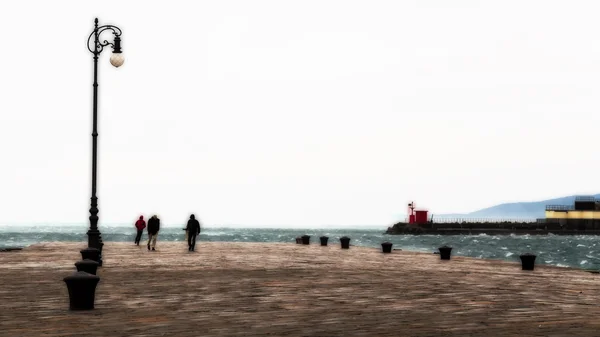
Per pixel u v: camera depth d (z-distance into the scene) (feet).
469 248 357.41
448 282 61.31
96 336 30.76
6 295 48.85
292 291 52.19
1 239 467.11
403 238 621.72
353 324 34.68
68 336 30.76
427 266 86.79
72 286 40.47
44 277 65.00
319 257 108.58
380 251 137.28
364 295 49.34
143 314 38.63
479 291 52.85
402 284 58.70
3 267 79.71
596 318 37.14
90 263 49.85
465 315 38.32
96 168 82.43
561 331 32.14
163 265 84.58
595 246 398.83
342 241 153.07
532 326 33.91
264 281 61.21
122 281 60.95
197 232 131.64
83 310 40.42
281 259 100.68
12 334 31.27
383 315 38.22
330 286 56.49
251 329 32.96
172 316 37.81
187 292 51.29
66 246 152.05
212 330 32.60
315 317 37.37
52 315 38.22
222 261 94.38
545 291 53.52
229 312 39.55
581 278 69.00
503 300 46.32
